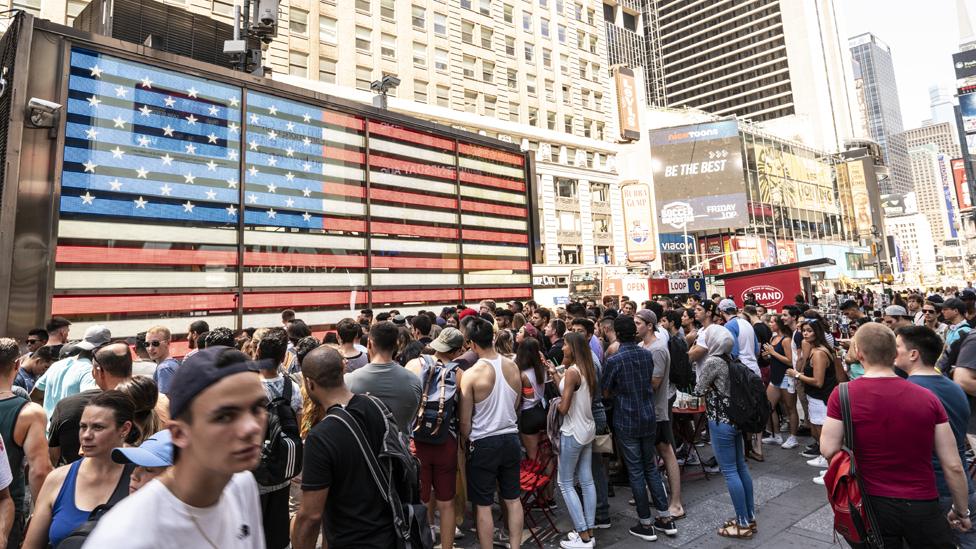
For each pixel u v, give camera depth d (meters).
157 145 9.40
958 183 102.31
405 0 32.22
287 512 3.38
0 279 7.57
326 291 11.66
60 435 3.38
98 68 8.82
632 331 5.04
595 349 6.68
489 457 4.11
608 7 84.69
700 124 56.59
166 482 1.32
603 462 5.12
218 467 1.26
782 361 7.70
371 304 12.48
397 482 2.71
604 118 44.16
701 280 20.59
